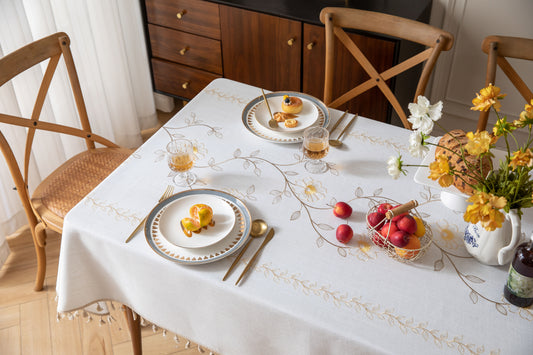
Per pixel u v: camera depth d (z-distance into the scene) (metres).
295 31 2.32
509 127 1.06
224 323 1.24
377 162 1.49
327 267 1.19
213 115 1.69
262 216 1.32
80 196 1.87
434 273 1.17
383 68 2.21
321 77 2.41
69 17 2.38
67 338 1.95
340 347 1.07
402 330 1.05
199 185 1.42
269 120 1.64
